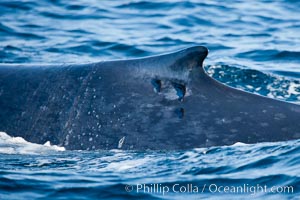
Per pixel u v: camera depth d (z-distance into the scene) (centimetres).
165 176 3909
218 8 9431
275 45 7681
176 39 7969
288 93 6041
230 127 4159
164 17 8969
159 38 7994
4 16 8794
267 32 8406
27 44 7638
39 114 4369
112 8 9375
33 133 4338
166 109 4219
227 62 6862
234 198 3662
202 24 8719
